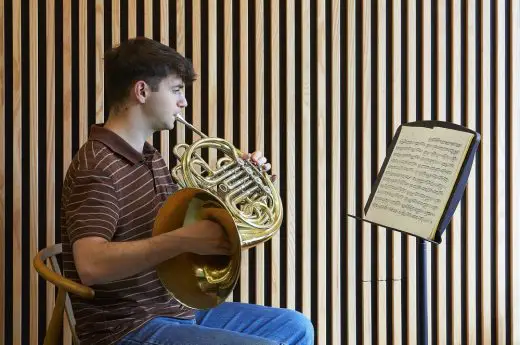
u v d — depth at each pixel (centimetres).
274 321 214
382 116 306
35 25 268
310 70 300
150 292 197
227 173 205
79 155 188
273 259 297
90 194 177
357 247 312
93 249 169
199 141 208
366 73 304
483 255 325
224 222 170
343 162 307
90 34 277
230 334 186
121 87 194
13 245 271
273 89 293
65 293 196
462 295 328
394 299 314
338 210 305
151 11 279
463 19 319
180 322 198
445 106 316
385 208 219
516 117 324
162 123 198
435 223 204
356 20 306
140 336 187
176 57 198
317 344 305
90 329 192
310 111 301
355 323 311
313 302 307
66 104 273
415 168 216
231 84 289
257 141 292
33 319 275
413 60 309
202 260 185
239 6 290
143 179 195
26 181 274
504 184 325
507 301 332
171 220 181
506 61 325
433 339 325
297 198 302
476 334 329
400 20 308
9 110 271
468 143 205
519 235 330
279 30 296
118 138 191
